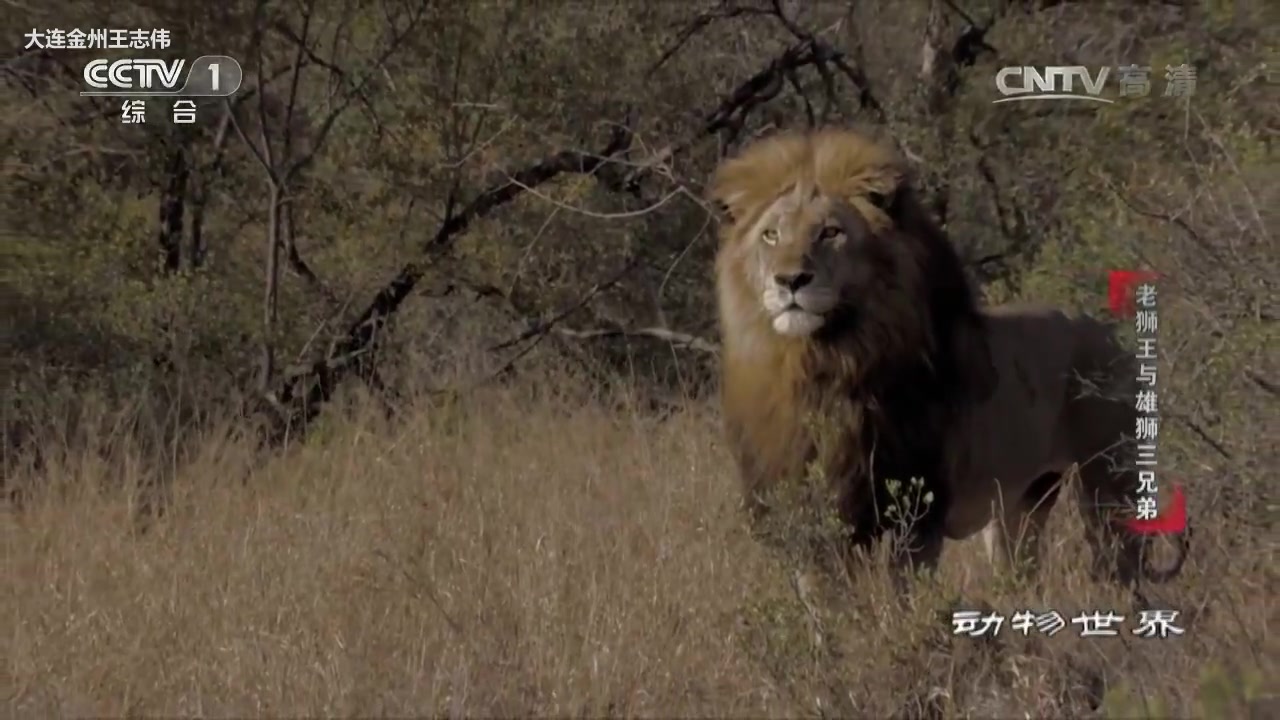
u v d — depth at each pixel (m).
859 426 7.91
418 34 13.64
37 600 8.64
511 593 8.28
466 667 7.41
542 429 12.00
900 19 16.67
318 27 14.08
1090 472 9.14
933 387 8.11
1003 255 13.35
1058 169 13.28
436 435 11.31
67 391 12.07
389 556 8.70
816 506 7.64
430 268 13.66
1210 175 8.93
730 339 8.15
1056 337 9.14
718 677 7.47
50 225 12.95
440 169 13.59
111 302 12.72
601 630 7.85
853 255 7.78
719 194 8.20
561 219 14.03
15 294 12.48
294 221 13.91
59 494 10.27
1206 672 6.30
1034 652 7.54
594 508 9.85
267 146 13.16
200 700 7.44
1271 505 8.33
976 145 13.73
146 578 8.76
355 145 13.66
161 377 12.72
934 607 7.36
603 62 14.04
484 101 13.79
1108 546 9.00
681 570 8.48
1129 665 7.54
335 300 13.77
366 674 7.61
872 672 7.18
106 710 7.59
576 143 14.11
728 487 9.84
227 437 11.86
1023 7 14.53
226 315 13.15
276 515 9.63
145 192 13.91
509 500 9.90
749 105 14.61
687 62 14.90
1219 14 12.30
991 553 9.01
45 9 13.12
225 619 8.19
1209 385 8.46
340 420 12.12
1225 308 8.63
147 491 10.51
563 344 14.41
